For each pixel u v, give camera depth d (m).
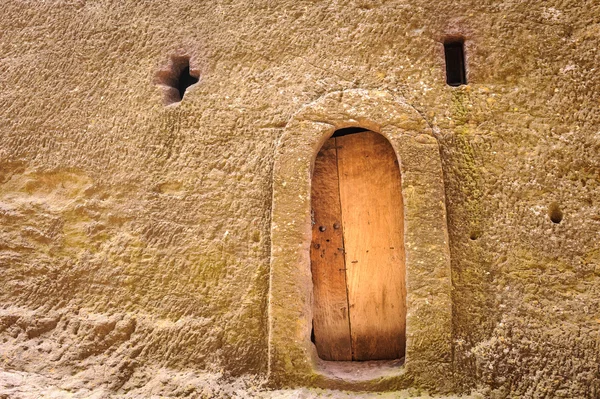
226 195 3.40
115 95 3.77
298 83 3.47
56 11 4.06
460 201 3.12
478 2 3.40
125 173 3.60
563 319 2.86
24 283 3.55
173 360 3.20
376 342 3.34
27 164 3.81
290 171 3.25
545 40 3.27
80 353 3.27
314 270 3.46
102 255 3.50
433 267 3.00
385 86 3.34
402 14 3.45
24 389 3.02
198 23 3.78
